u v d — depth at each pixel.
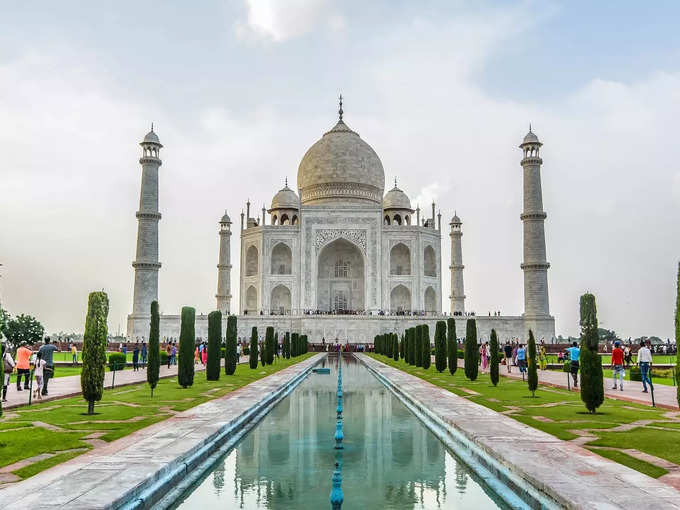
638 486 11.99
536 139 91.19
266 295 107.38
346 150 121.38
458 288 114.75
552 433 18.38
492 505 12.52
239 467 15.85
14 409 24.48
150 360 30.36
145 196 90.62
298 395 33.00
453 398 27.89
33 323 78.88
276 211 121.75
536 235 90.31
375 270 107.69
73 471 13.20
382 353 83.88
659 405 25.52
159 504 12.52
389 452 17.73
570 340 99.62
